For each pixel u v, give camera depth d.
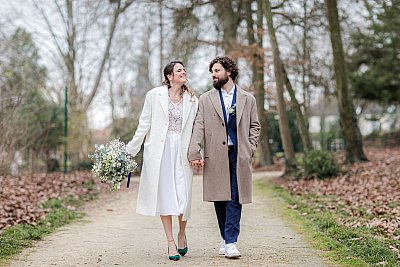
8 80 14.58
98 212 9.38
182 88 5.62
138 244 6.32
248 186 5.43
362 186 11.60
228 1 16.30
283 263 5.16
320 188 11.83
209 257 5.49
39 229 7.28
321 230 7.04
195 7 16.47
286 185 12.89
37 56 23.20
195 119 5.54
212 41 17.78
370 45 27.03
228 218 5.43
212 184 5.43
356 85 27.41
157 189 5.39
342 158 18.84
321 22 16.12
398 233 6.39
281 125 14.74
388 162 16.44
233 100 5.54
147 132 5.57
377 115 33.53
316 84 21.19
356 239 6.12
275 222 7.87
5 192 11.08
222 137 5.45
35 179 14.23
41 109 17.16
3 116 10.92
